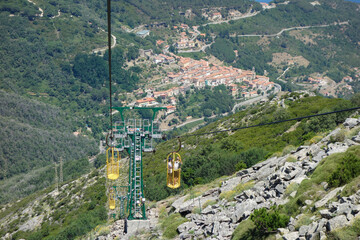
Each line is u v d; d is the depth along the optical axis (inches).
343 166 650.2
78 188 3983.8
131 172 1203.9
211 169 1791.3
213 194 1127.0
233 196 954.1
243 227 690.2
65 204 3698.3
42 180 7854.3
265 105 4018.2
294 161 957.2
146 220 1147.9
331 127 2010.3
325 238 499.2
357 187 573.3
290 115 3041.3
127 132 1178.6
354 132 909.8
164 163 3142.2
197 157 2037.4
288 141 2247.8
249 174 1125.1
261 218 633.0
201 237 805.9
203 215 928.3
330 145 904.3
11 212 4660.4
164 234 952.9
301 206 662.5
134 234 1081.4
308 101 3376.0
